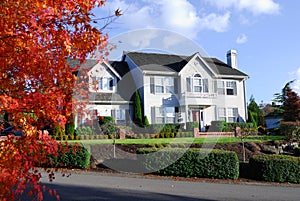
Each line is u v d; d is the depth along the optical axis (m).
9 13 2.82
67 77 3.09
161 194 7.83
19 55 2.96
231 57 28.94
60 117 3.01
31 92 2.99
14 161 2.95
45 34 2.98
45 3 2.87
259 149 15.13
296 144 16.25
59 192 7.69
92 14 3.16
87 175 10.23
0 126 3.09
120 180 9.59
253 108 36.38
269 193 8.32
